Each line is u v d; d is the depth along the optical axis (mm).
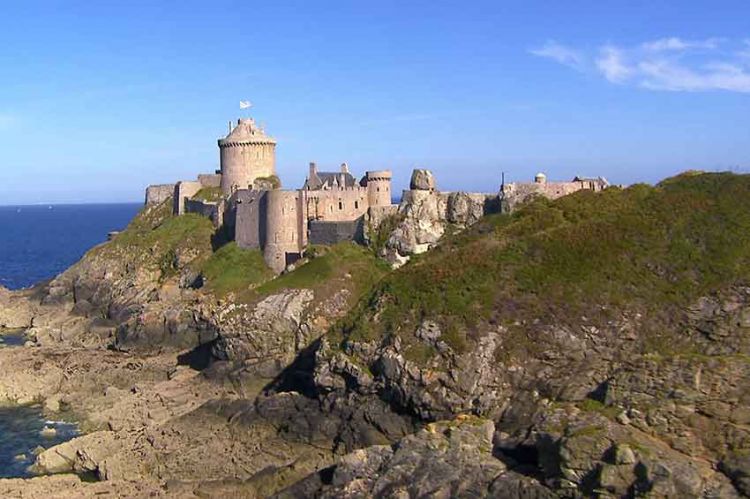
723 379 66188
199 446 88438
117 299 152125
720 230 85312
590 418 67250
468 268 89688
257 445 87875
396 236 127500
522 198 118938
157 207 183625
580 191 105188
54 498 78688
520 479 65938
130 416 100500
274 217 136250
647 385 68500
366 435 83188
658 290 81875
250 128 164000
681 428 65000
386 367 82625
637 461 60969
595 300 82312
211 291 130875
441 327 83188
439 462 69375
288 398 89562
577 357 78938
